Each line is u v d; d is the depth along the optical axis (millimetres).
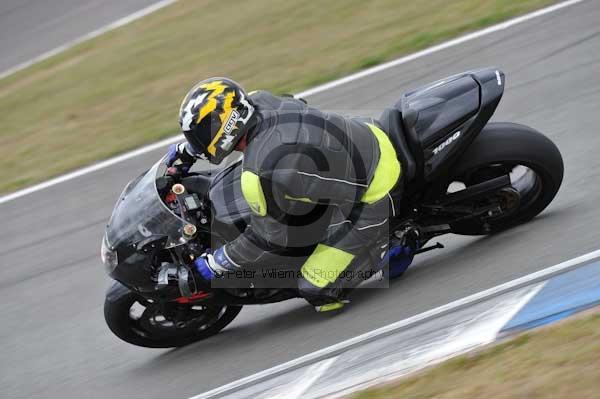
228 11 47906
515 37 31391
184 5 51812
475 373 13031
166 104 36688
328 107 30484
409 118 17375
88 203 28219
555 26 31109
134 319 18422
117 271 17016
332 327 17250
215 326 19031
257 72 37281
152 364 18328
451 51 32125
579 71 26938
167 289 17203
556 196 19891
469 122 17250
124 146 32500
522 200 18672
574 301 14266
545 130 23891
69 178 30875
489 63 29969
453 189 21656
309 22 41656
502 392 12227
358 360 15133
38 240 26406
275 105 16547
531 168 17781
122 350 19172
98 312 20938
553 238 17609
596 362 12086
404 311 16719
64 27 54844
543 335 13422
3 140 38719
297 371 15758
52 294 22578
